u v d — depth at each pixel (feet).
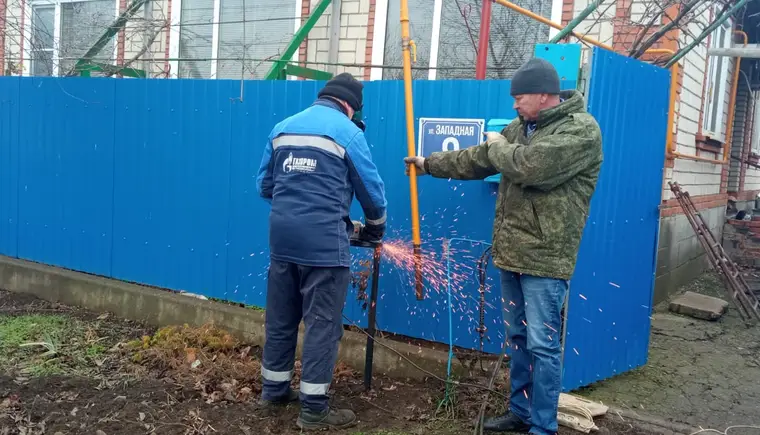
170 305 17.42
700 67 25.44
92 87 19.29
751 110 41.52
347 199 11.59
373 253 14.56
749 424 12.51
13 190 21.49
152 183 18.37
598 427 11.94
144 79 18.25
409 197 14.25
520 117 11.21
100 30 32.91
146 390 12.97
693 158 24.35
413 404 12.63
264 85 16.31
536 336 10.71
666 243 22.95
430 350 13.93
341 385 13.60
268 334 12.18
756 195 47.91
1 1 31.42
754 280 27.04
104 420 11.58
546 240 10.49
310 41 27.07
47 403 12.22
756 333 19.42
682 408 13.16
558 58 12.41
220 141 17.11
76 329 16.99
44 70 32.91
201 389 13.07
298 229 11.22
